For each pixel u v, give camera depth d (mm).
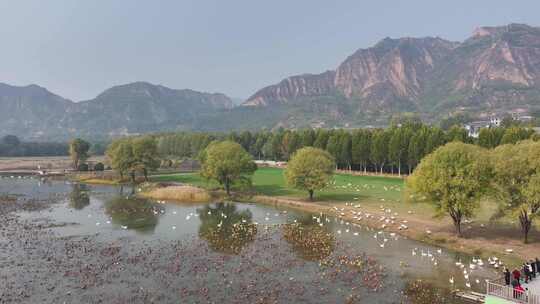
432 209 90188
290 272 53031
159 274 52156
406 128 157750
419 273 52531
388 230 75625
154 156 154125
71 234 73625
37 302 43438
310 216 90375
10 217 89312
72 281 49656
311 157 103750
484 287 47375
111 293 45938
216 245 66125
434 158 67875
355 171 176000
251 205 105625
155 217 89750
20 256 59719
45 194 125688
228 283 49094
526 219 62594
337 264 56250
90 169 190750
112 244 66688
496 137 132500
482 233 69125
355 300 44156
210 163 116812
